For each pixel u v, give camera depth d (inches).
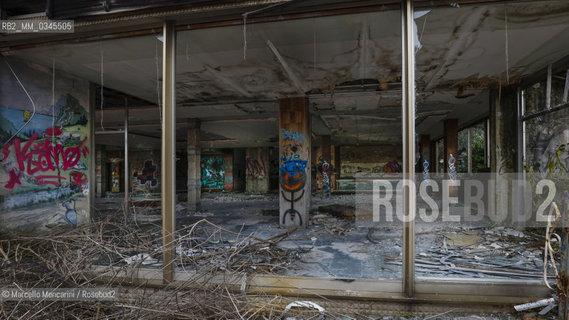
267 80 241.6
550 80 213.5
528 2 125.6
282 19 133.4
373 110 362.0
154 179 778.2
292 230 258.5
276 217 340.8
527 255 174.6
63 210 210.2
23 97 188.4
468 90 281.4
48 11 136.0
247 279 121.6
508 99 262.7
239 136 582.9
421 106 358.9
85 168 228.4
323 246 205.6
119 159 804.6
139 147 716.7
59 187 208.5
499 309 106.9
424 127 535.2
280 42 169.2
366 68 214.8
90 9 133.2
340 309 112.3
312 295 115.0
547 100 219.0
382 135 613.9
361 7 126.8
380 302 112.0
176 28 139.0
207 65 207.6
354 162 826.2
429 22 146.5
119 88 260.7
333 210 360.8
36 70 195.8
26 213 188.5
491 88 269.9
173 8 129.0
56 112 208.7
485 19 142.6
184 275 128.6
